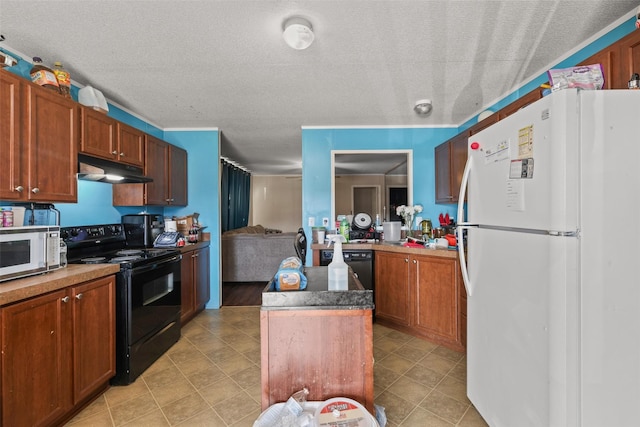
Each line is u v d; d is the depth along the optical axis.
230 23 1.62
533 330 1.17
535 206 1.16
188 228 3.43
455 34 1.74
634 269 1.06
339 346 1.23
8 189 1.55
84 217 2.51
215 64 2.06
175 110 2.98
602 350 1.06
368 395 1.22
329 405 1.13
